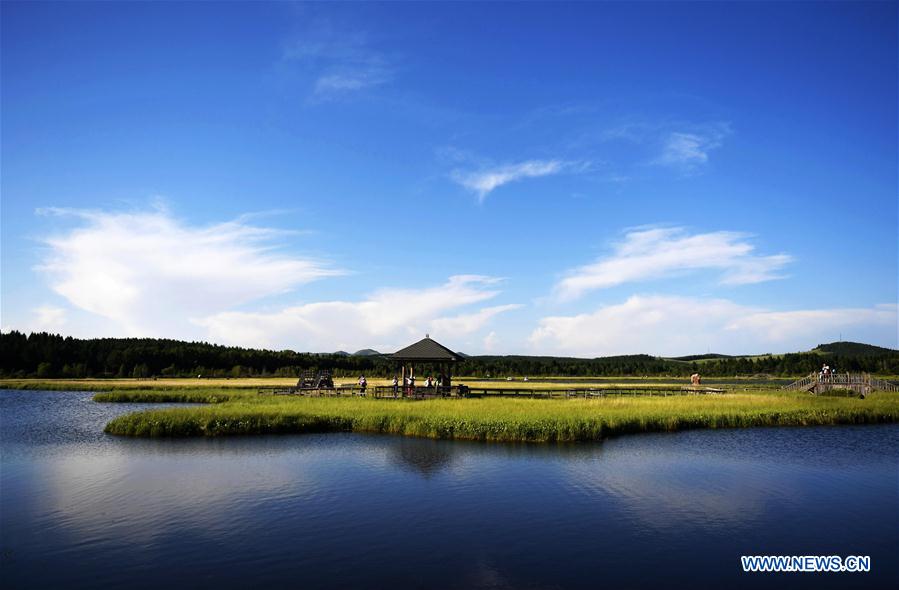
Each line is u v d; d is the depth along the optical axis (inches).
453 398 1927.9
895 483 906.7
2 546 616.7
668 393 2317.9
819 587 524.1
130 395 2313.0
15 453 1120.8
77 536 646.5
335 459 1058.7
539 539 644.1
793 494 839.7
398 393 2078.0
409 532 665.0
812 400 1955.0
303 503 776.3
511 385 3026.6
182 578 537.6
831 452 1167.0
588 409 1584.6
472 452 1129.4
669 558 593.6
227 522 697.0
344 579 537.3
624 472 967.0
